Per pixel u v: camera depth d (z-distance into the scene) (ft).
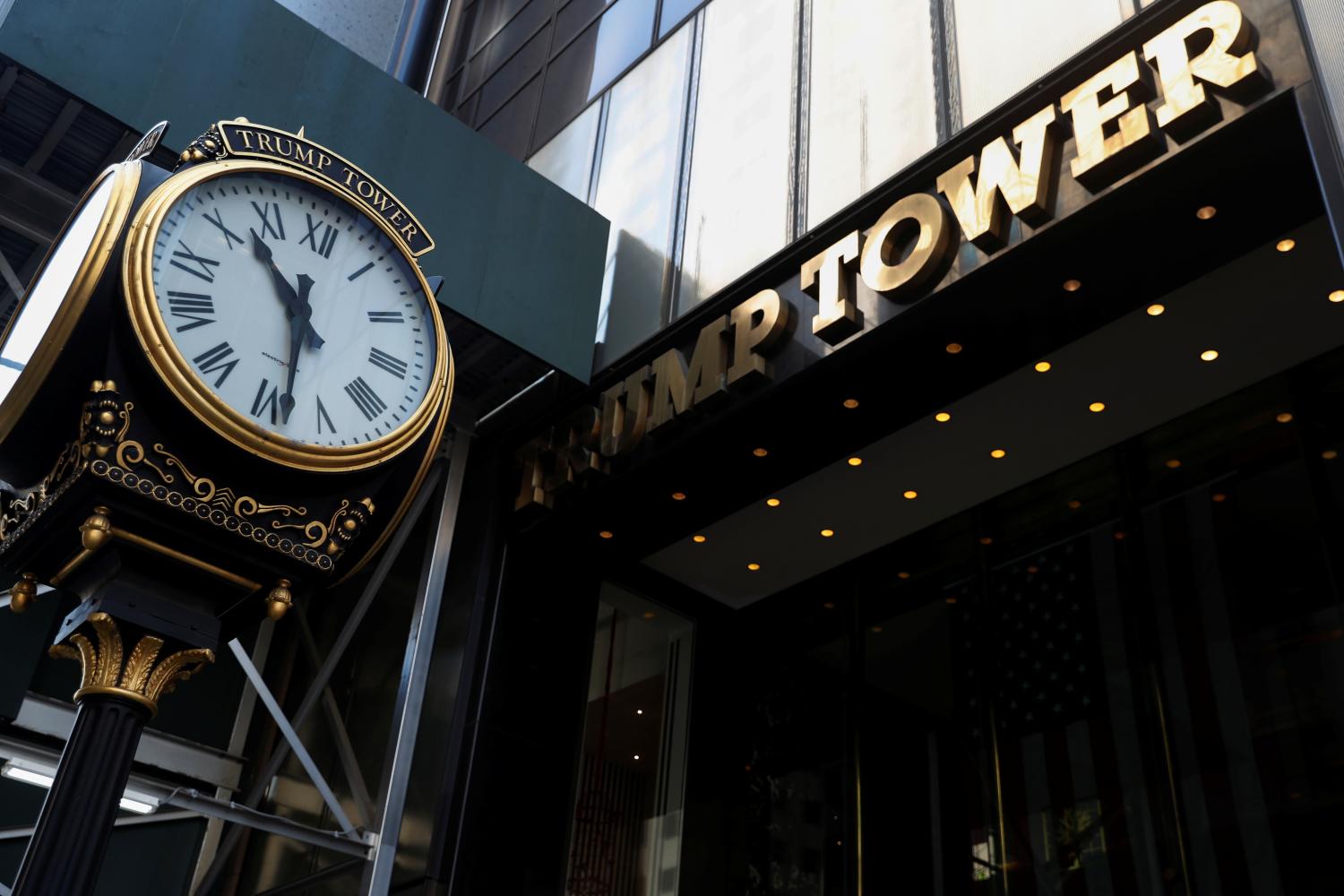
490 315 36.73
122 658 8.70
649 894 39.58
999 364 31.42
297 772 41.50
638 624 44.73
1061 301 29.07
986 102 30.96
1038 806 33.14
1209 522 32.68
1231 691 30.19
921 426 35.27
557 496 38.88
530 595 39.88
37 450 9.00
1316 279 29.17
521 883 35.68
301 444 9.43
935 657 38.34
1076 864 31.48
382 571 36.60
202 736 41.93
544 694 38.81
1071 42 29.43
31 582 9.66
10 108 30.35
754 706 43.39
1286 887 27.25
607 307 40.60
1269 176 25.13
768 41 40.63
